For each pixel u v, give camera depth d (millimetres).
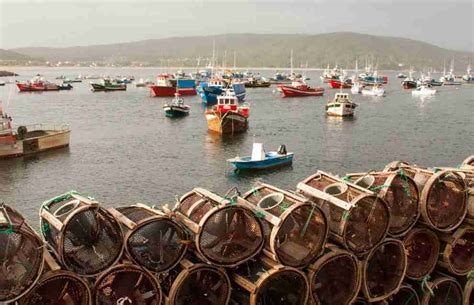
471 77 190125
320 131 56500
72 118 68188
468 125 61406
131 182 32938
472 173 11711
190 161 39781
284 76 180125
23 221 8477
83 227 8781
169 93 106562
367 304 9875
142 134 54219
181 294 8898
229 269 9305
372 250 9609
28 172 35844
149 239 8945
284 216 8930
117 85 125812
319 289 9477
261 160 35656
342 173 35406
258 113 75188
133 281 8773
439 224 10211
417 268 10273
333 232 9633
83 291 8172
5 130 40219
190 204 10094
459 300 10477
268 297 9180
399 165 11828
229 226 9367
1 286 7594
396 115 73312
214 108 56219
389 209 9680
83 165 38156
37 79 145000
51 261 8172
